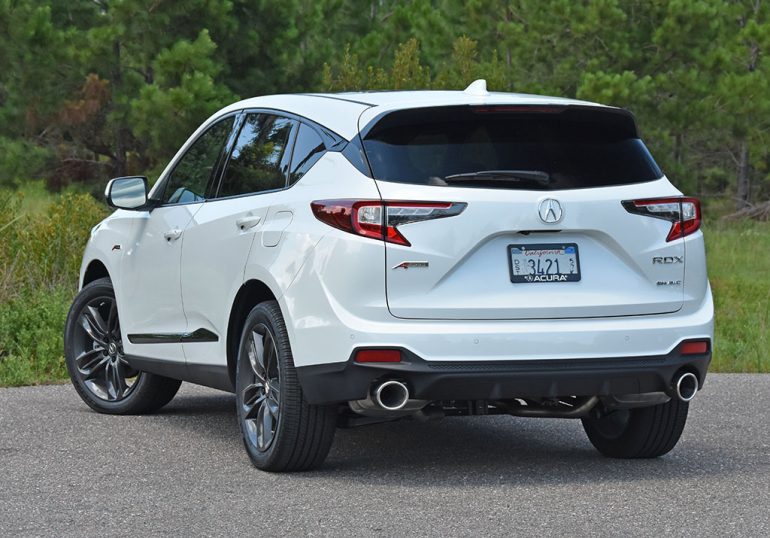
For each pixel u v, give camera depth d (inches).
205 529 311.0
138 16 1402.6
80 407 509.0
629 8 1659.7
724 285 1103.0
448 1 1899.6
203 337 421.4
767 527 314.2
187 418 486.9
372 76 1157.7
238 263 394.0
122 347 489.4
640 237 363.6
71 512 328.8
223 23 1424.7
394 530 309.6
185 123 1348.4
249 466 390.6
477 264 350.0
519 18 1790.1
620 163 369.1
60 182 1589.6
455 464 398.3
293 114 398.3
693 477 379.2
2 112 1501.0
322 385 353.4
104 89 1478.8
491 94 378.3
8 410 496.1
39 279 779.4
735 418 499.2
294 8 1512.1
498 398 351.3
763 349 727.7
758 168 1942.7
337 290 349.1
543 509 332.8
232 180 419.5
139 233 470.0
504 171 354.6
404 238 346.3
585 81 1552.7
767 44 1648.6
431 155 355.3
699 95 1630.2
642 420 399.5
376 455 414.0
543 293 353.4
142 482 366.0
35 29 1402.6
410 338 343.6
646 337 360.5
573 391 354.9
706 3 1612.9
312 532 307.6
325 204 356.5
